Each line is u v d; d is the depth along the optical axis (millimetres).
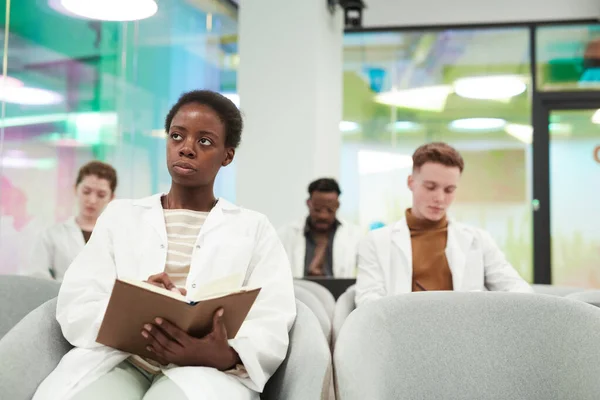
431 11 5645
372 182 5758
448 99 5719
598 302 1925
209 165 1651
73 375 1410
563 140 5602
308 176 4445
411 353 1545
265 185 4508
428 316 1584
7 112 4531
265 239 1699
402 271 2354
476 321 1585
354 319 1553
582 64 5551
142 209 1690
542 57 5605
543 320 1562
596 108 5551
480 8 5582
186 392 1316
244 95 4590
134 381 1471
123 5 3625
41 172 4672
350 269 4004
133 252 1616
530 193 5582
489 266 2373
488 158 5648
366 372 1431
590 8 5434
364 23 5738
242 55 4605
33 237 4496
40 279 1902
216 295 1334
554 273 5543
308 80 4492
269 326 1518
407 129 5746
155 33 5336
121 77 5199
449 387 1538
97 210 3799
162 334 1377
